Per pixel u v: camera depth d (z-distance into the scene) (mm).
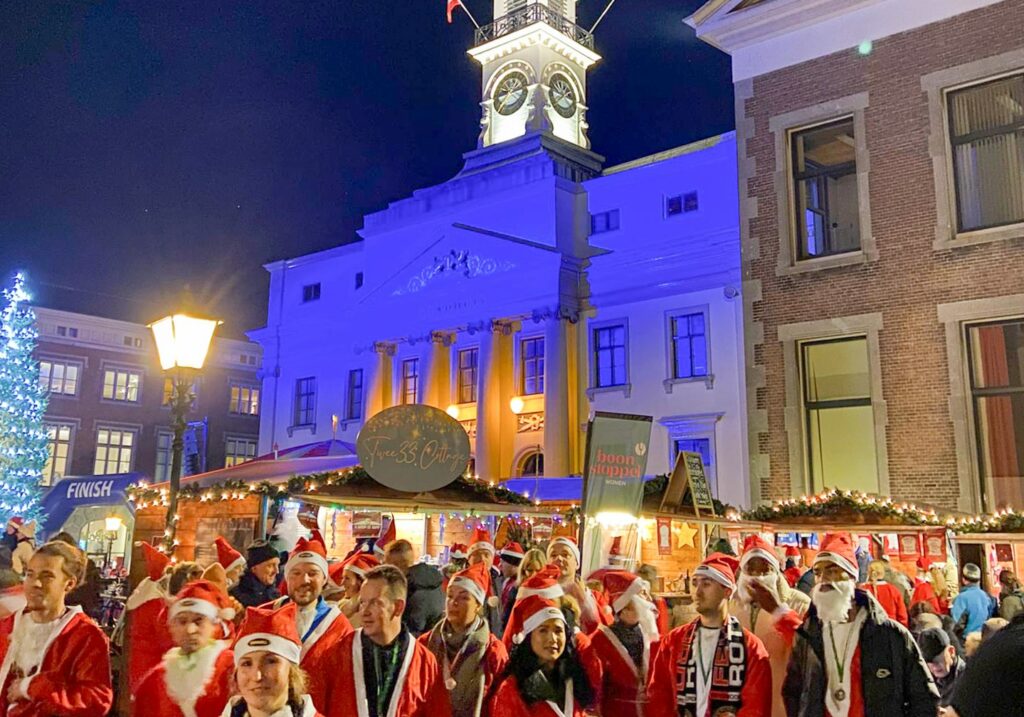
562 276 30000
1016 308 15297
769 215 18234
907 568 14617
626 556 9211
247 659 3725
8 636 4934
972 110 16500
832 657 5191
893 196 16828
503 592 8875
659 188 29172
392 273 35125
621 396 28719
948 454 15547
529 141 34250
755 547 6039
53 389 41688
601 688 5445
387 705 4648
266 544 7648
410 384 34562
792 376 17406
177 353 9305
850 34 17750
